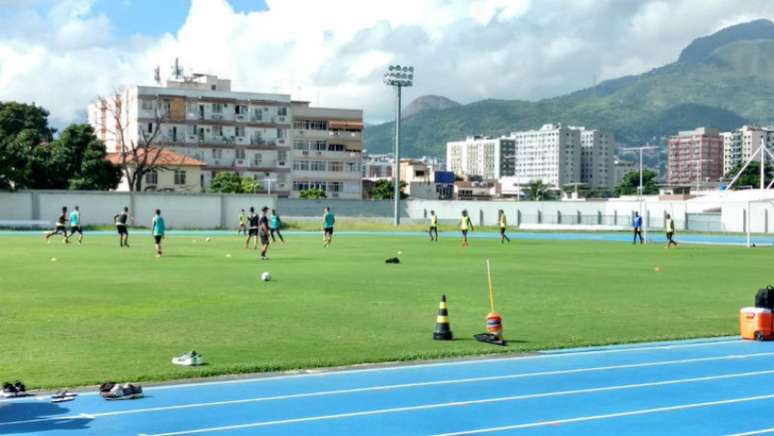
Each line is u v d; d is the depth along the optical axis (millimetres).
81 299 22500
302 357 14547
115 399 11477
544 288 26812
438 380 12891
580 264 38000
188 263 35562
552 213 102625
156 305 21344
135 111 117250
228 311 20359
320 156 131500
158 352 14938
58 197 76562
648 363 14383
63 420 10461
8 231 67750
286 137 126562
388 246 52250
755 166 167750
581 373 13508
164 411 10898
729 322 19516
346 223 85750
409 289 25844
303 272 31641
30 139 94312
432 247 51625
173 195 81000
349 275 30562
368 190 163625
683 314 20891
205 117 120938
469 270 33500
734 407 11414
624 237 71938
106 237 60094
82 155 94062
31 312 19891
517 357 14852
